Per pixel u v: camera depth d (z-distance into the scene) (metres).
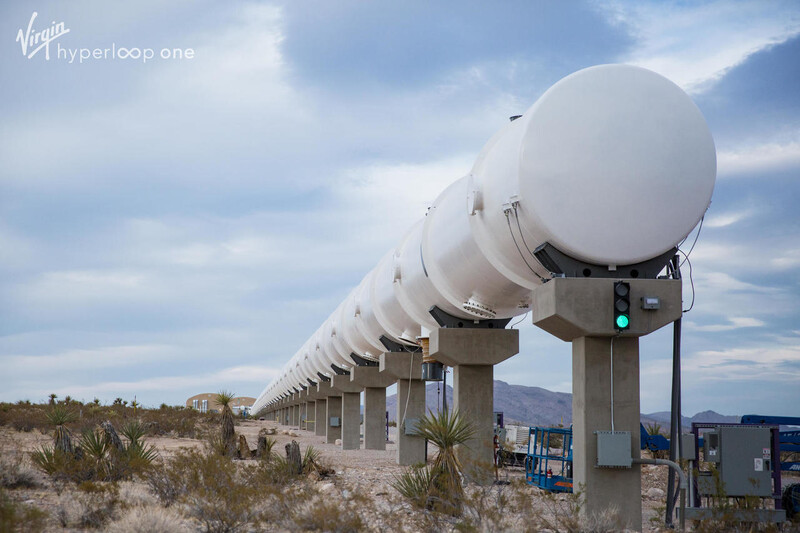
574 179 13.21
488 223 15.62
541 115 13.47
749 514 12.46
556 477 18.25
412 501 13.25
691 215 13.38
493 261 16.14
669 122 13.43
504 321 20.81
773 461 13.46
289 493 12.84
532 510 12.99
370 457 30.11
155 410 52.50
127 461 16.23
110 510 11.85
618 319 12.91
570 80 13.56
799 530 12.24
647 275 13.52
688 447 14.40
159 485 13.97
